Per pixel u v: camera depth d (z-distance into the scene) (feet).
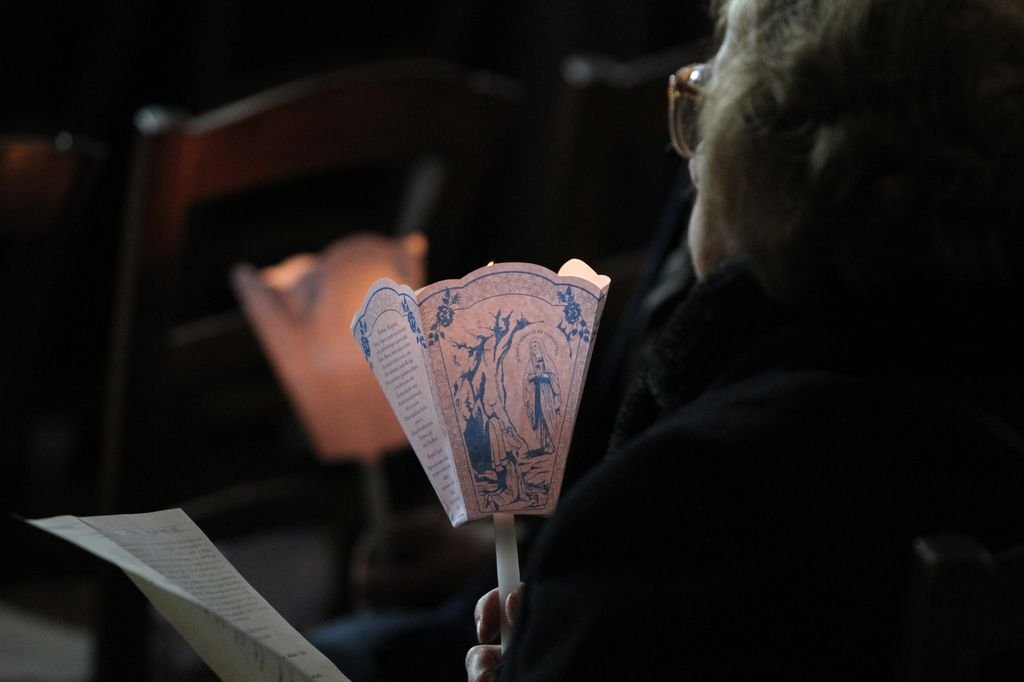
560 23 27.55
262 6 27.66
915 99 5.50
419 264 12.58
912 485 5.50
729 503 5.45
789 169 5.71
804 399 5.64
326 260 12.22
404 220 15.93
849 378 5.71
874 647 5.35
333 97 13.09
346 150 13.29
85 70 26.76
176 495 15.99
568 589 5.49
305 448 18.52
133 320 12.61
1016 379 5.80
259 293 12.14
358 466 16.83
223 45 26.81
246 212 25.63
